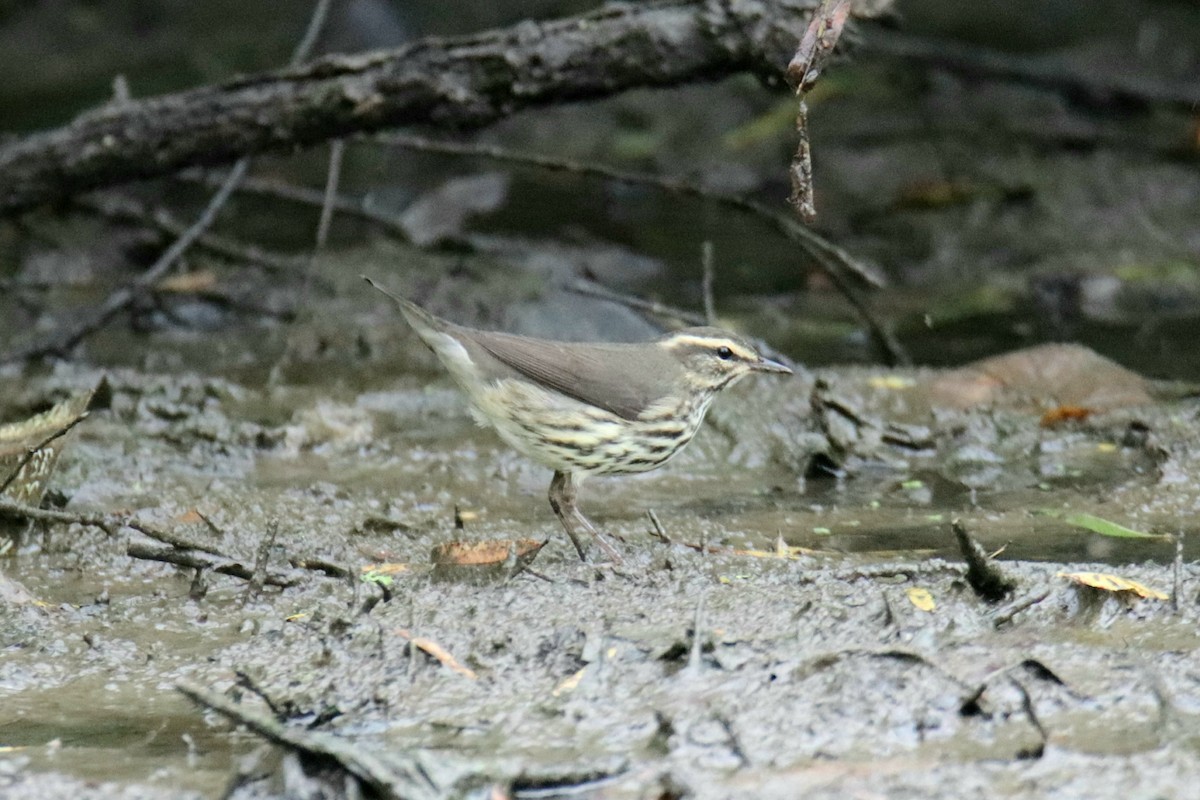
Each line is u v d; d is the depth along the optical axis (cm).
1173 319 1598
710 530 1062
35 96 2319
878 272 1775
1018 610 845
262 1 2697
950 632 823
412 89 1272
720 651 802
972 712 735
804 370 1389
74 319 1586
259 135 1312
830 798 663
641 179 1429
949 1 2755
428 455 1226
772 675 774
